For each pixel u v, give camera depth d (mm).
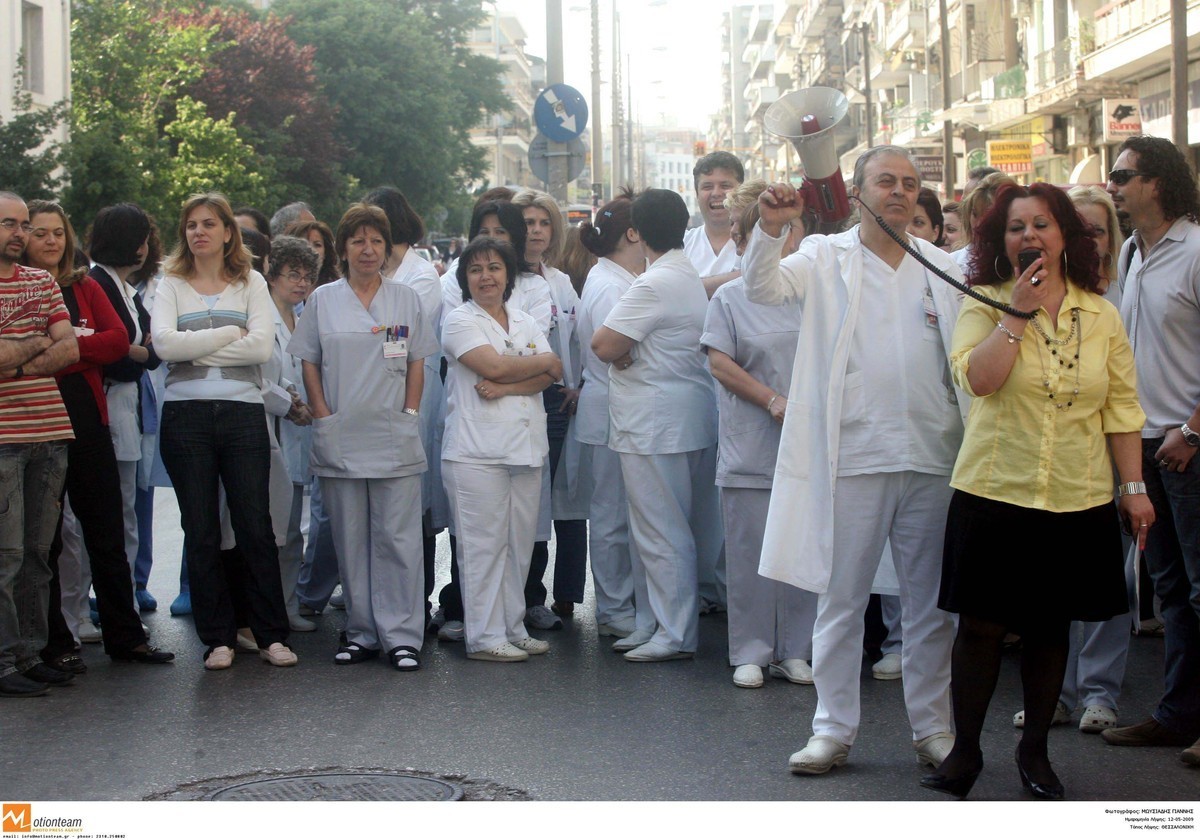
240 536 6902
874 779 5023
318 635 7688
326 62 56906
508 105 74750
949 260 5211
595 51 32531
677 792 4879
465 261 7027
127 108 34500
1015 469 4586
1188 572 5238
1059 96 33188
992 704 6121
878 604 6984
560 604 8133
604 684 6465
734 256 8109
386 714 5949
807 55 76938
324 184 45719
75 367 6656
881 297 5109
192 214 6770
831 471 5047
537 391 7098
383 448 6910
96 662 6934
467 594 7004
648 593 7035
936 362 5078
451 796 4844
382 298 7012
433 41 60812
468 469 6949
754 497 6512
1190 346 5453
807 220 6961
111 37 35062
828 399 5070
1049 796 4730
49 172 23219
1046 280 4539
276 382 7645
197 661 6953
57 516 6391
